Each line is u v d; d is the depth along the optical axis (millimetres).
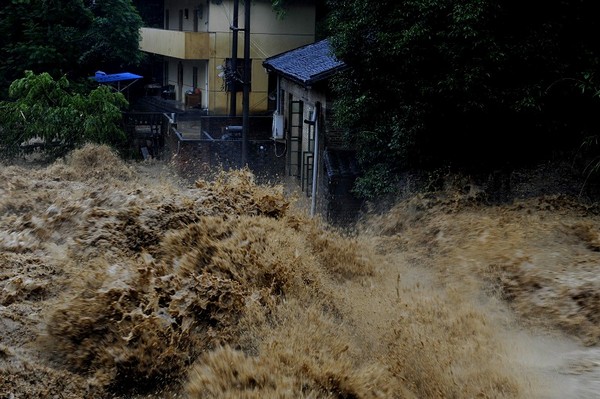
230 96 32188
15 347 7301
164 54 34406
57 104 22078
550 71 12805
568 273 9508
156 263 9297
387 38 13562
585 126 13484
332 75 17875
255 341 7652
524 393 6734
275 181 23828
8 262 9117
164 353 7266
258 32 32500
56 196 11969
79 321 7512
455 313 8523
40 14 26438
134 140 26969
